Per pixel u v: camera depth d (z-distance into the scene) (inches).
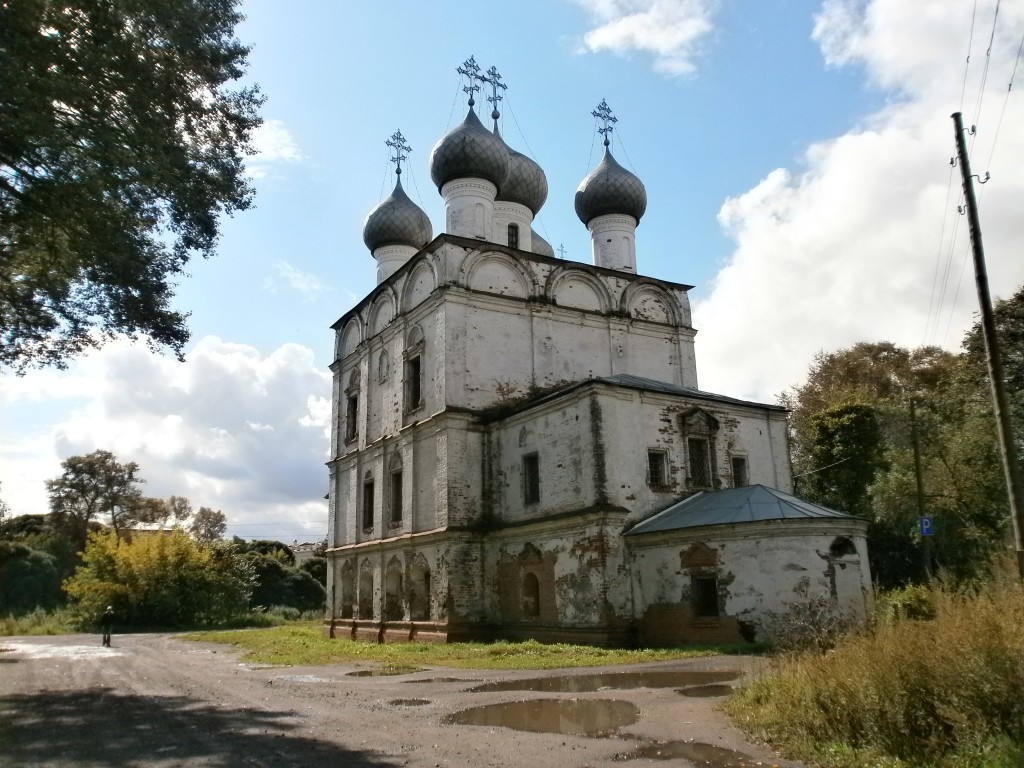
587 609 949.2
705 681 609.3
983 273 668.7
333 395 1583.4
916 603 593.0
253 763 358.0
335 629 1416.1
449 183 1396.4
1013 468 629.0
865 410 1545.3
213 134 660.7
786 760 350.3
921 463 1381.6
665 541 924.0
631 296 1370.6
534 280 1277.1
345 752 377.4
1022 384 1322.6
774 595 837.2
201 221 652.7
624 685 602.2
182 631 1788.9
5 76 485.7
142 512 3090.6
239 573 2055.9
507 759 360.5
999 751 303.1
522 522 1074.7
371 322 1456.7
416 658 864.9
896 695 342.0
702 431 1079.6
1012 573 530.9
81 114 546.3
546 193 1549.0
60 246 660.7
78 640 1430.9
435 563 1139.3
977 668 329.7
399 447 1289.4
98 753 386.3
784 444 1163.9
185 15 571.2
